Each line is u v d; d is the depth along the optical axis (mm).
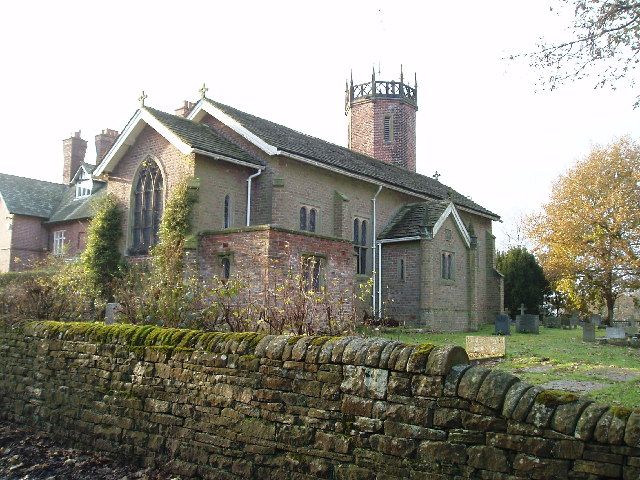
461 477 4980
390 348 5672
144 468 7555
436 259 24625
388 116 38062
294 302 10805
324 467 5859
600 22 9281
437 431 5176
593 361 14555
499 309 32281
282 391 6371
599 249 35219
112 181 22250
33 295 12281
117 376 8297
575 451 4434
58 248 34219
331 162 22797
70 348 9195
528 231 44000
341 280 18703
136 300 11133
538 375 11836
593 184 36656
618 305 52281
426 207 26281
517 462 4695
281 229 16844
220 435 6863
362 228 25328
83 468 7781
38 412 9523
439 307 24500
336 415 5891
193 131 20844
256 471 6422
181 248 17906
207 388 7109
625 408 4398
